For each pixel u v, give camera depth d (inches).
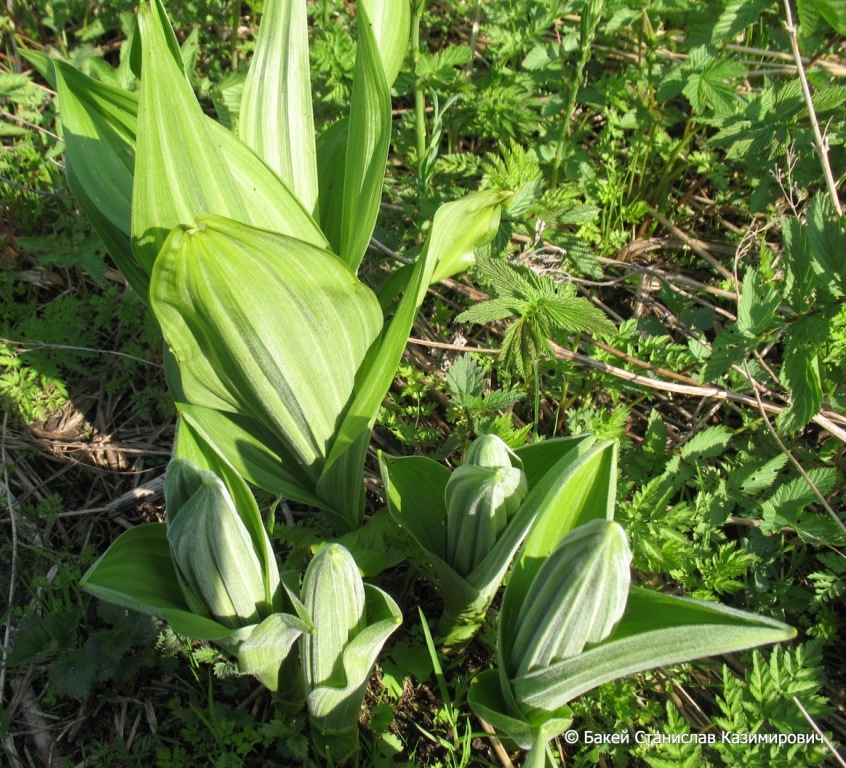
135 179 20.5
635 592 19.2
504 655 20.2
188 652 26.0
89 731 26.8
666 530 26.4
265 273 19.7
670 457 31.2
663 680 27.5
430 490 24.7
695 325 35.8
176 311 20.7
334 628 19.6
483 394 32.4
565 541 17.4
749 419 32.8
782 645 29.1
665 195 41.5
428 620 29.4
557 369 32.5
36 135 39.7
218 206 21.2
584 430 29.9
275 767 26.0
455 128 39.8
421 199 34.1
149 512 31.9
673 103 44.6
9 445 32.4
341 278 20.6
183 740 26.5
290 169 25.9
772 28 42.5
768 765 22.7
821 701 23.5
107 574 20.1
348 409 24.2
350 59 37.7
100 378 34.8
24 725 26.8
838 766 27.0
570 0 37.4
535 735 18.4
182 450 21.6
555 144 38.6
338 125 29.7
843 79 39.6
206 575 19.7
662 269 40.8
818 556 28.4
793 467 31.9
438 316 35.2
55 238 33.9
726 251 40.6
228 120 36.4
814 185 39.3
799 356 27.4
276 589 21.4
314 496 26.0
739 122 35.5
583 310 27.0
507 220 33.2
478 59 46.8
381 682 27.5
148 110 19.6
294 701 24.7
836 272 27.1
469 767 26.5
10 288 35.7
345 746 24.1
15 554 29.0
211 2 44.1
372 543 25.7
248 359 21.6
